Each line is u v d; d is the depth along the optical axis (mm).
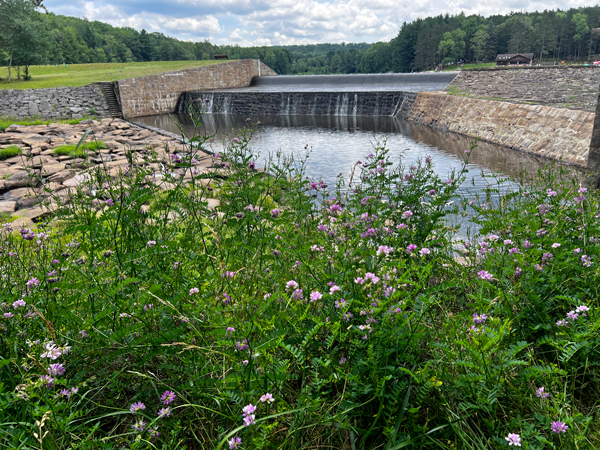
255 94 41312
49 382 1777
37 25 49188
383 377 1922
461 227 5691
